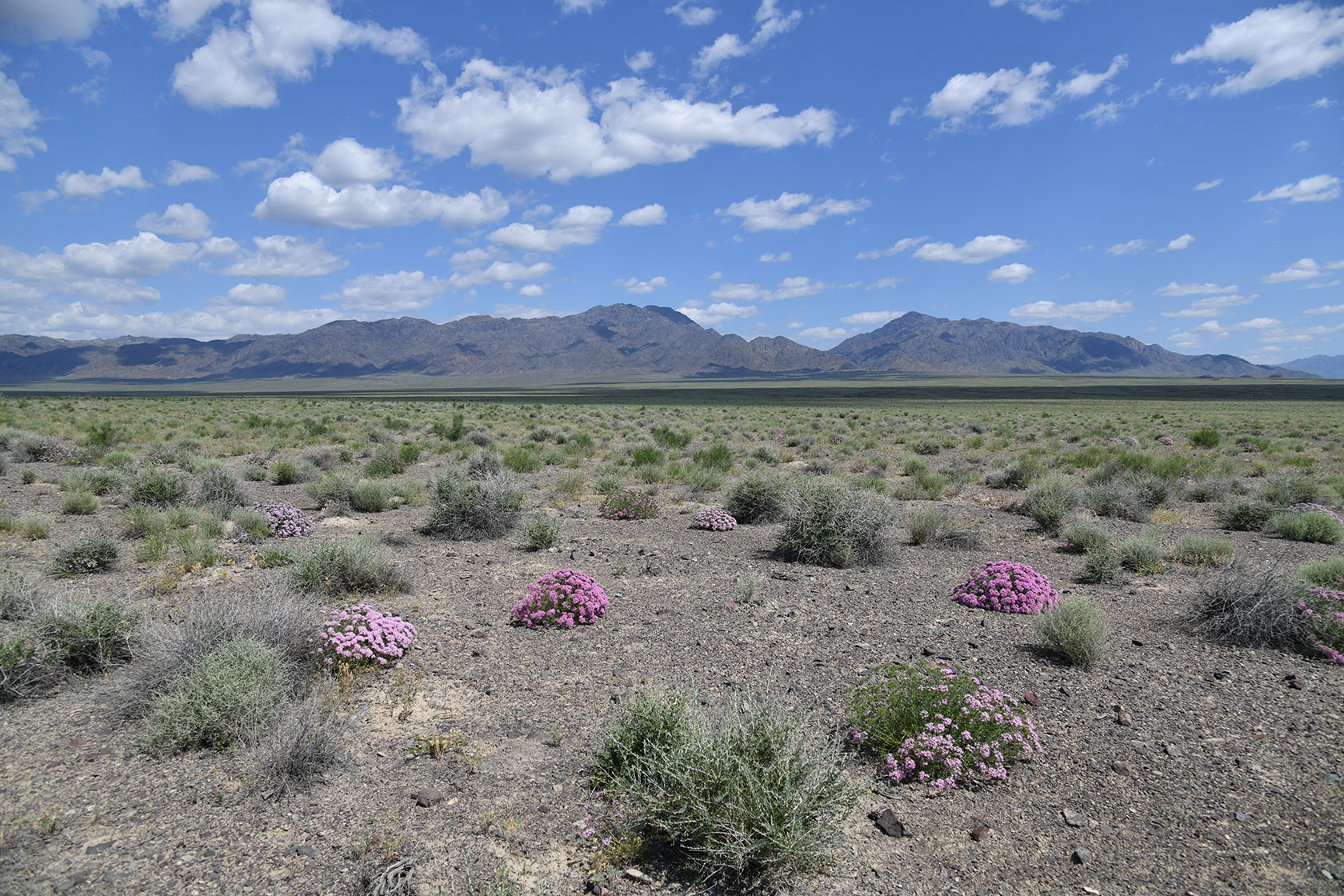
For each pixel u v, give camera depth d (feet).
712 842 13.83
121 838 14.39
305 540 42.86
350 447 101.71
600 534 49.03
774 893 13.44
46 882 12.97
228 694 18.35
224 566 36.29
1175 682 23.77
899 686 19.85
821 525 41.34
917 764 17.80
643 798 14.74
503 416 193.98
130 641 23.53
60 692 21.42
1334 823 15.57
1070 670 24.76
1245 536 50.06
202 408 201.46
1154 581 37.58
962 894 13.43
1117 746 19.29
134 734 18.85
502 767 17.69
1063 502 59.21
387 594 32.86
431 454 96.48
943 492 69.67
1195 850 14.75
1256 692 22.86
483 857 14.19
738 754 15.20
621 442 113.91
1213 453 102.73
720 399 451.53
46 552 38.14
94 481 59.36
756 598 32.96
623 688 22.67
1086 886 13.66
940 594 34.71
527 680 23.27
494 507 47.98
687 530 51.49
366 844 14.35
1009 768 18.24
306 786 16.49
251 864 13.71
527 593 30.94
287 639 22.77
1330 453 103.81
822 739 18.72
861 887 13.64
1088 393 453.58
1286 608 27.30
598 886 13.32
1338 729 20.10
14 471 69.10
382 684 22.70
